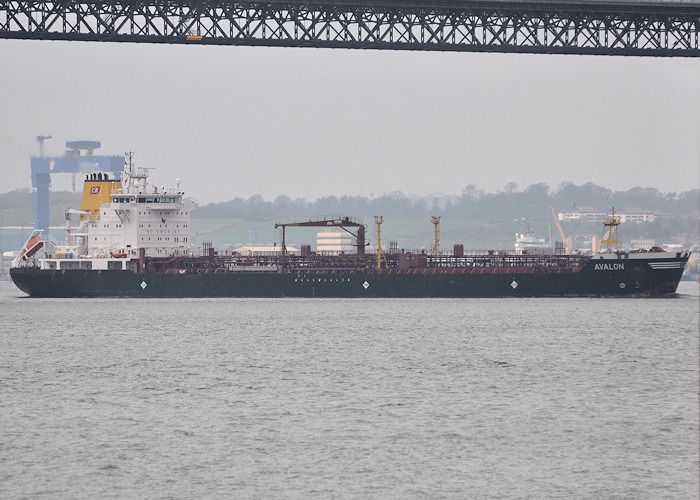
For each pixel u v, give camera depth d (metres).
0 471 190.12
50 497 177.00
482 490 181.00
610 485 183.62
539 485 183.50
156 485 183.00
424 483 184.38
